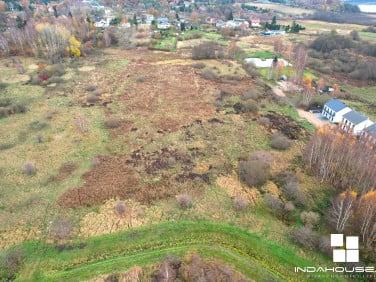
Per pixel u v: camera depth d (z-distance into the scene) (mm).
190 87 80125
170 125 61375
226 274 31688
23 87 78688
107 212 39812
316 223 38969
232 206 41406
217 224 38438
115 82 82875
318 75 96812
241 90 79375
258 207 41531
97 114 65500
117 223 38156
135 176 46625
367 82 94375
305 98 73000
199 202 41875
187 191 43844
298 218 39938
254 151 53812
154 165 49375
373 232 36094
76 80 84000
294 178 46562
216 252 34719
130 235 36625
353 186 44469
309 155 50531
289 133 60625
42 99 72562
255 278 31797
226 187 45094
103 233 36750
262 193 44312
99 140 56031
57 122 62188
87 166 48844
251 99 70875
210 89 78938
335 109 64688
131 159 50781
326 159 47531
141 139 56500
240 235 36938
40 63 95562
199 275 31016
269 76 90250
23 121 62625
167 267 31812
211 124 62500
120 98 73312
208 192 43906
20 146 54125
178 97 74062
